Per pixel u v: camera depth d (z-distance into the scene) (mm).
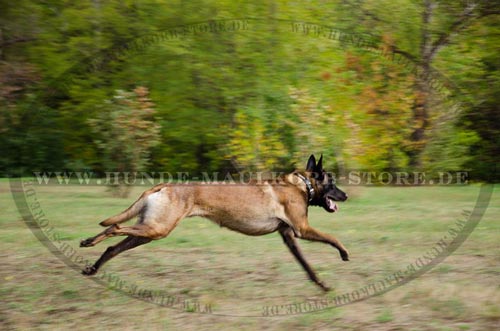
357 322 9258
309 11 24797
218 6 24891
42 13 27859
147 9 25766
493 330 8797
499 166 24844
